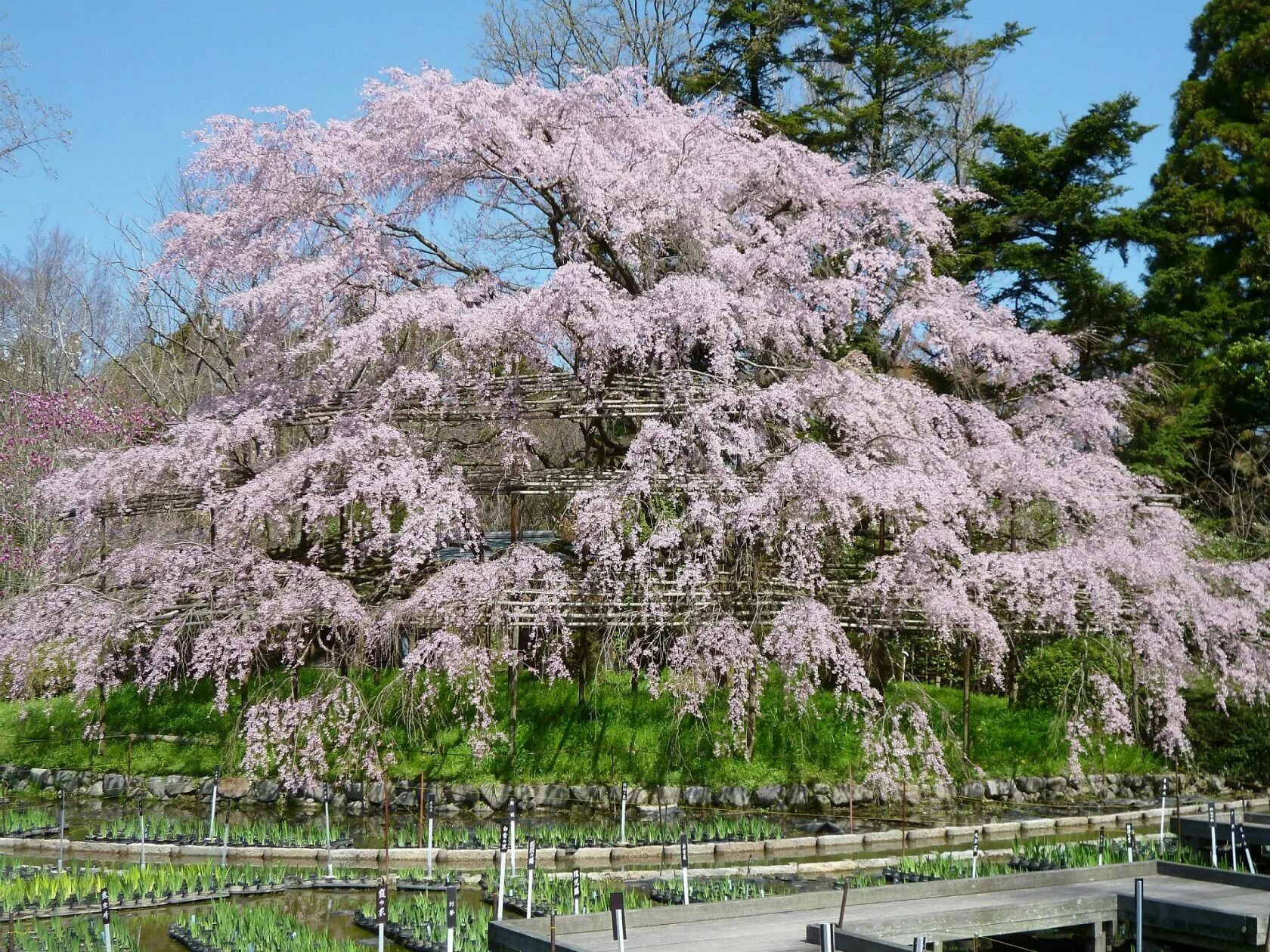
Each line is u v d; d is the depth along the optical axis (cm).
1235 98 2347
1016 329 1770
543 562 1381
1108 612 1365
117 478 1475
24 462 2147
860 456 1410
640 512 1378
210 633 1334
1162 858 1020
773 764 1402
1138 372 2038
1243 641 1485
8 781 1502
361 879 986
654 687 1335
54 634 1433
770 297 1558
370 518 1590
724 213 1656
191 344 2583
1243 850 1041
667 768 1394
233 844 1131
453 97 1493
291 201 1554
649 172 1575
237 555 1416
